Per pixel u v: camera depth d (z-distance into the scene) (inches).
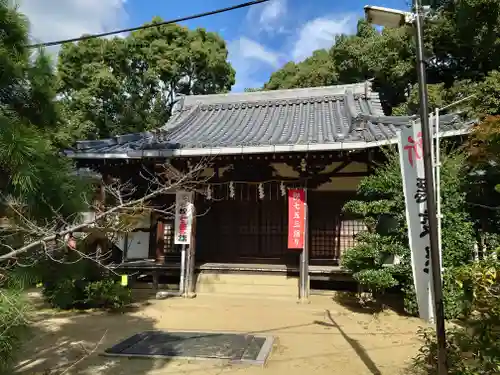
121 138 417.4
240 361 206.1
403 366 199.5
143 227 475.8
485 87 443.5
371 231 330.6
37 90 126.6
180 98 582.2
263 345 234.7
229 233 465.7
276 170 423.8
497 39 570.3
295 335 264.5
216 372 194.5
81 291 338.3
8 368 106.9
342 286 423.2
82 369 197.9
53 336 258.1
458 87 601.9
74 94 815.1
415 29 141.9
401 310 331.0
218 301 381.7
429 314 213.9
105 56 867.4
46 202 115.3
